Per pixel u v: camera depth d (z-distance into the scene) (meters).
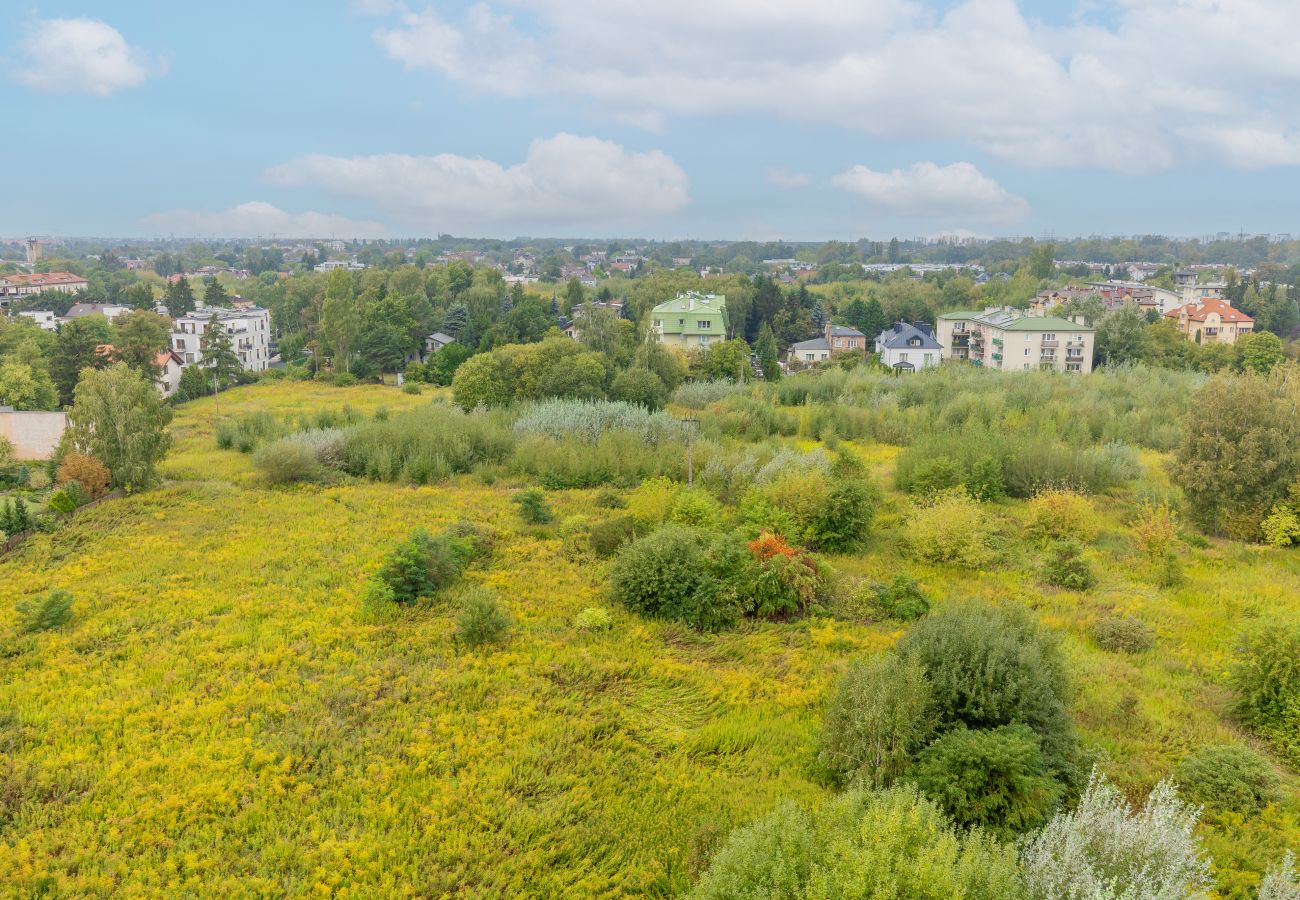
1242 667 12.98
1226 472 21.77
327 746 11.52
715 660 14.78
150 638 14.74
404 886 8.94
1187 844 8.41
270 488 26.38
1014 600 17.50
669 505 21.94
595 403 35.81
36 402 44.78
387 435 30.03
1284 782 11.15
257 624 15.45
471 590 17.16
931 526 20.19
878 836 7.75
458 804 10.41
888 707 10.81
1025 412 36.72
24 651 14.23
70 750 11.27
